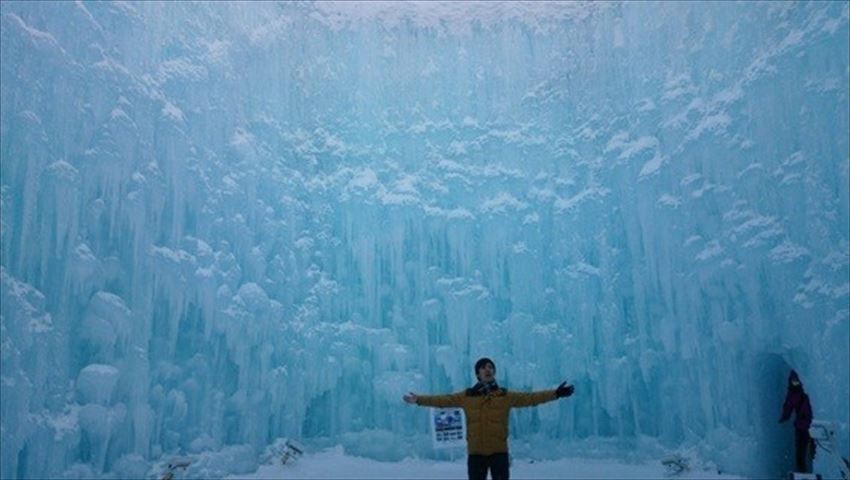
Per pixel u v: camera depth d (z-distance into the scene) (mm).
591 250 14406
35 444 7629
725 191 11445
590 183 14641
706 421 11586
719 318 11328
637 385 13344
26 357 7582
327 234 14352
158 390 9977
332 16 15672
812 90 9992
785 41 10617
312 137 14875
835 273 9430
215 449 10875
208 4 12336
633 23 14289
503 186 14984
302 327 13359
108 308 8875
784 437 10781
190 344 10938
